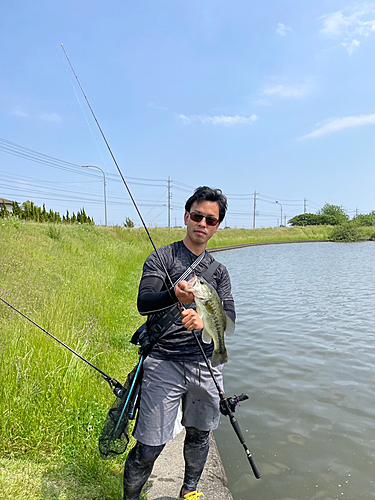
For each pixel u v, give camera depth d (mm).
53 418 3361
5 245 10141
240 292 14070
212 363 2252
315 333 8500
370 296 13148
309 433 4504
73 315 6023
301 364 6609
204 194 2369
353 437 4414
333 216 123500
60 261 11477
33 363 3918
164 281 2330
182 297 2074
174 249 2434
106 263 14227
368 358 6902
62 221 31875
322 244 57312
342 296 13156
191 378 2281
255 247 50062
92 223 29078
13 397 3381
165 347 2250
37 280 8070
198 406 2383
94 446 3109
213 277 2455
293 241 63906
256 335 8352
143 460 2203
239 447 4246
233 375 6141
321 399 5324
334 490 3566
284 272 20953
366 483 3676
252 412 4977
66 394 3645
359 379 5984
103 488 2707
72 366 4023
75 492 2666
